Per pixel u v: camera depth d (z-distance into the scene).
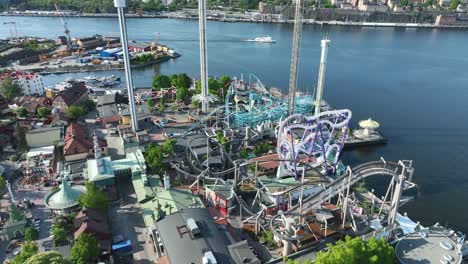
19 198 137.75
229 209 129.50
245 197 140.75
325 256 89.94
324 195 119.25
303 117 152.38
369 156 184.88
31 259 87.12
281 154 154.38
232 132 185.50
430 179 164.12
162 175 149.75
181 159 161.12
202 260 93.06
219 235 104.62
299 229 111.25
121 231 120.19
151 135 192.75
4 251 112.06
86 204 120.69
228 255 97.62
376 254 94.00
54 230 113.44
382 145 197.00
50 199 128.88
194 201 129.38
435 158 183.25
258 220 119.00
